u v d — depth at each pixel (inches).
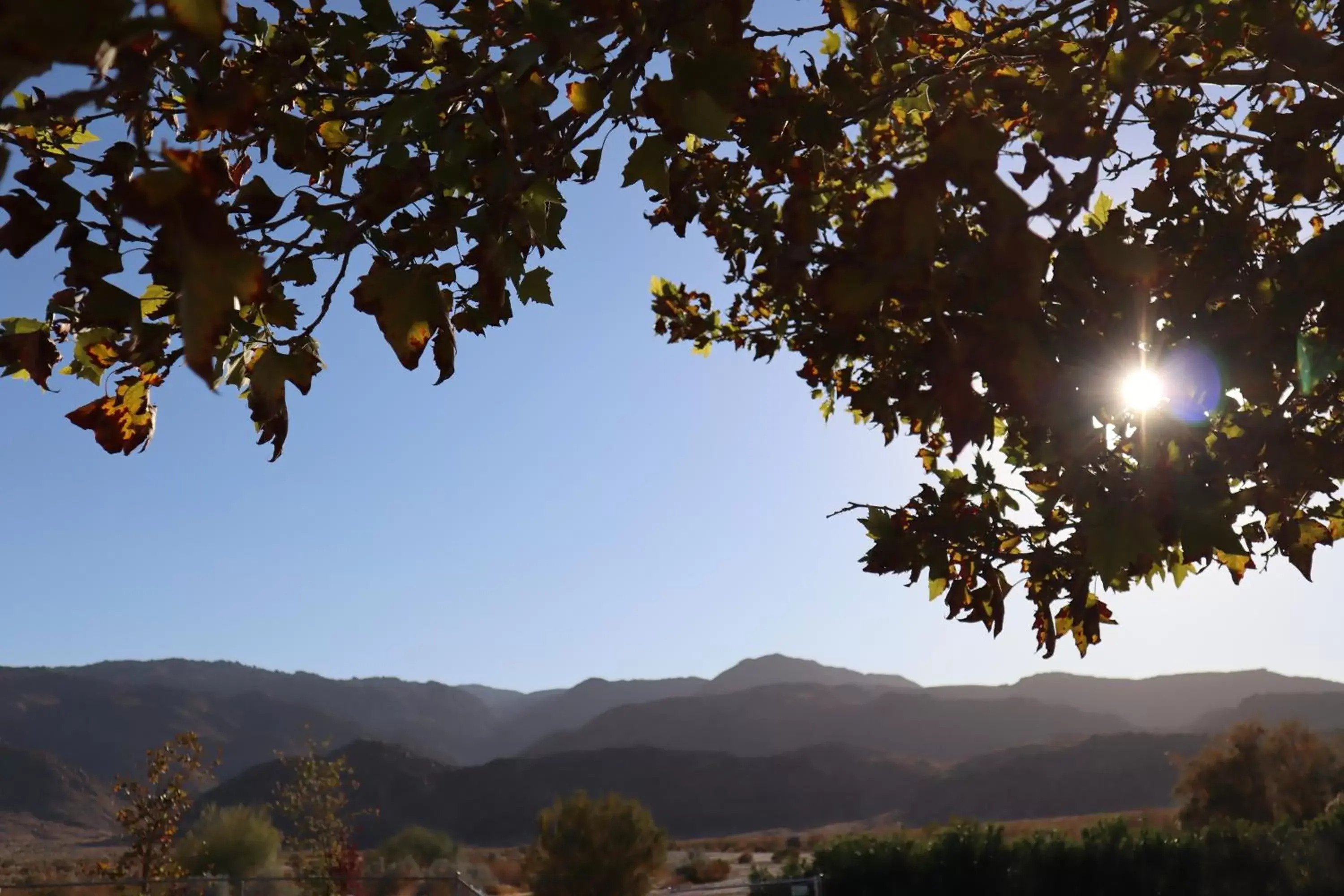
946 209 99.6
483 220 92.1
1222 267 116.9
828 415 212.1
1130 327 96.4
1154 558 96.9
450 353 87.6
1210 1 99.5
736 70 85.7
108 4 37.7
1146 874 834.2
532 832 7298.2
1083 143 95.8
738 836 7071.9
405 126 93.4
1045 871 852.0
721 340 239.6
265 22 105.2
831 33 163.6
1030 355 55.2
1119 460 107.9
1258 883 820.0
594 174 103.9
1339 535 153.9
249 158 103.0
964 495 142.6
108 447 97.7
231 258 43.8
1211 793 1651.1
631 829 1095.0
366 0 102.4
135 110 43.0
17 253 79.3
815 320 154.8
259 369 90.2
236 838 1088.2
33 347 92.4
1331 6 146.5
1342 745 1697.8
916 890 877.2
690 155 155.9
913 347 139.8
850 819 7554.1
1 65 36.4
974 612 142.7
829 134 117.6
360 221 90.8
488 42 105.0
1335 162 130.7
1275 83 132.6
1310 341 103.7
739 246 176.9
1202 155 146.6
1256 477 128.6
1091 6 113.9
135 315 82.1
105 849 6092.5
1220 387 102.8
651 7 86.3
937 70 129.0
